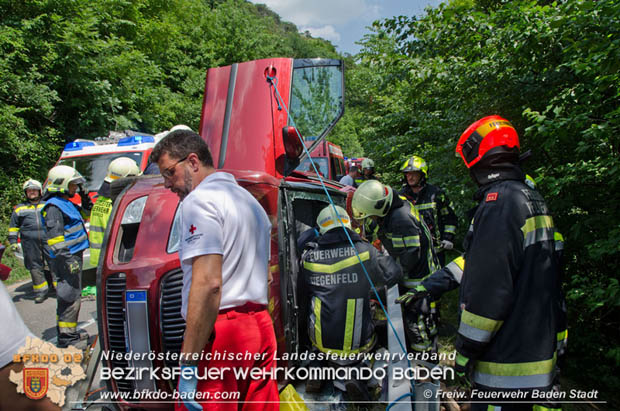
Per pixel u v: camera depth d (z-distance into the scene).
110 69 13.39
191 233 1.78
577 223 3.16
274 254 2.94
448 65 4.19
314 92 4.08
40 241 6.28
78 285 4.38
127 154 6.85
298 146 3.63
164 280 2.45
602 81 2.75
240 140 3.83
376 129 8.28
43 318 5.62
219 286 1.75
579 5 2.82
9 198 10.23
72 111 13.06
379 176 8.03
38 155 11.09
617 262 3.30
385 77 4.59
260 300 2.03
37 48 11.45
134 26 16.34
